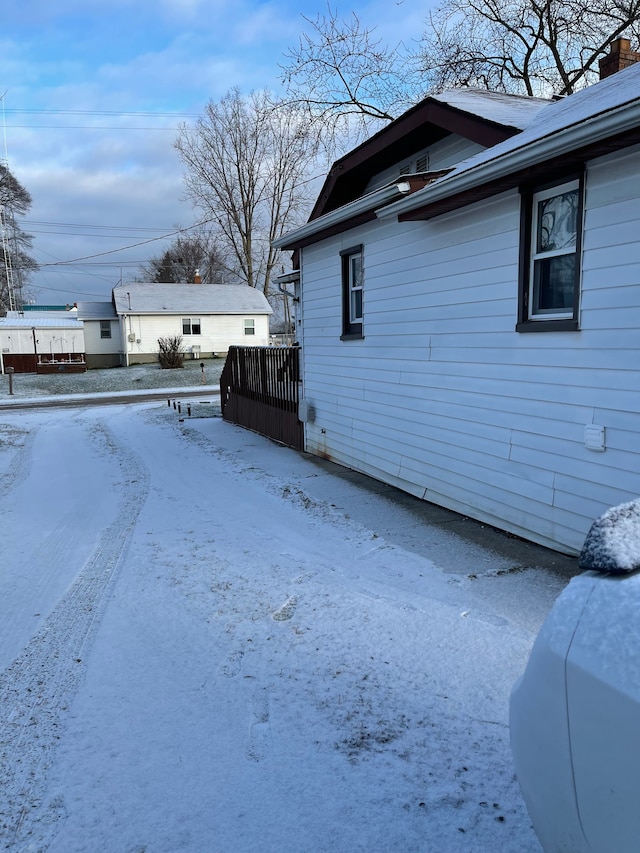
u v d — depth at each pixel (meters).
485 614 4.07
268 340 38.81
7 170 49.16
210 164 39.88
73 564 5.34
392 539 5.77
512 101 8.71
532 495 5.50
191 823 2.35
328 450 9.97
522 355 5.50
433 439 7.02
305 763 2.68
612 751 1.33
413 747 2.76
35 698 3.24
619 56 7.89
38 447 12.04
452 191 5.57
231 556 5.44
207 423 14.98
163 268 60.91
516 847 2.19
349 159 10.02
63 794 2.52
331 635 3.87
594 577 1.60
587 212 4.67
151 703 3.17
